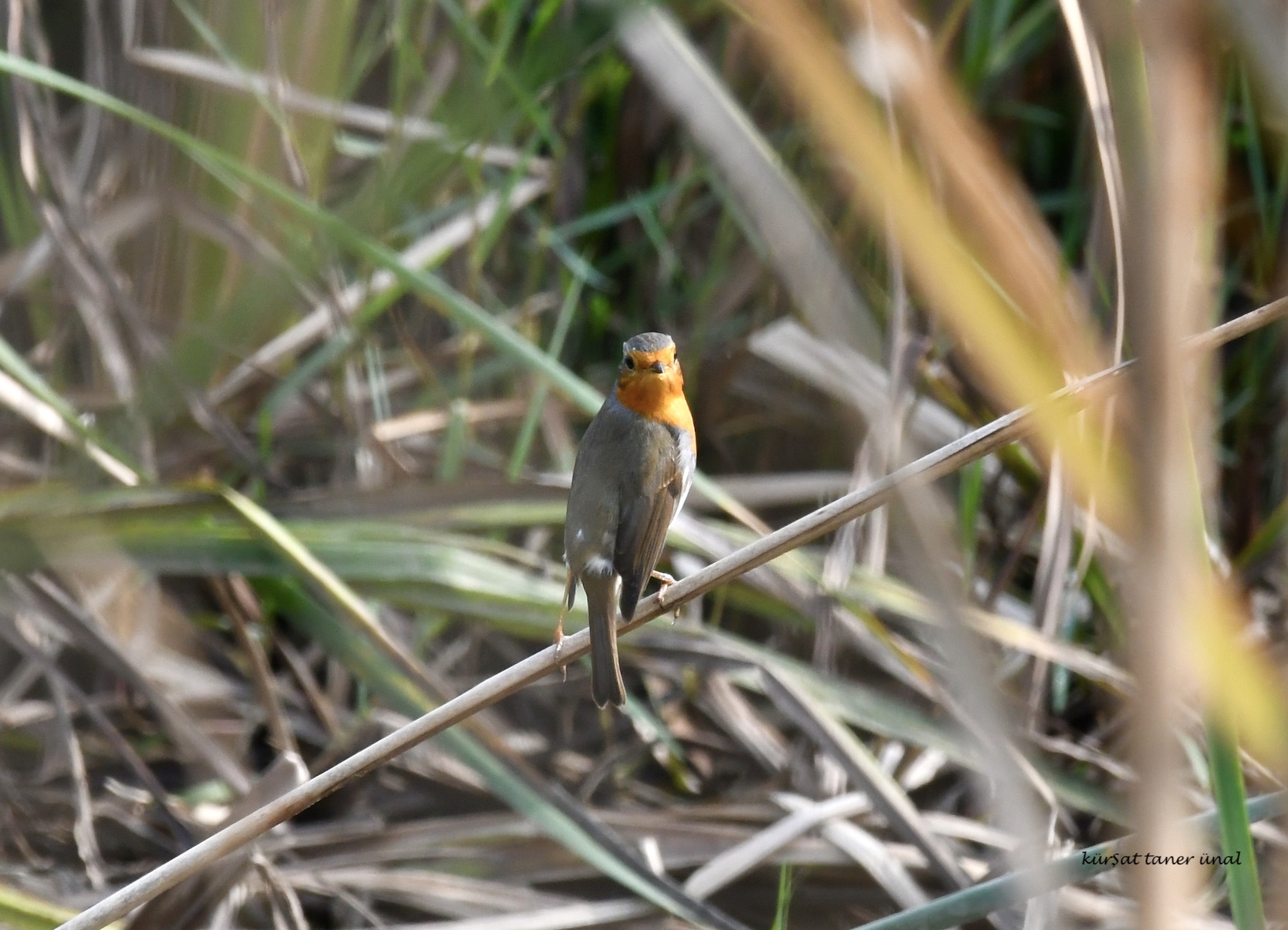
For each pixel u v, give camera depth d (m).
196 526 9.90
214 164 11.72
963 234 6.89
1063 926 8.48
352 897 9.74
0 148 12.61
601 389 14.24
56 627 11.16
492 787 9.38
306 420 13.64
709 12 12.70
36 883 9.81
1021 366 3.99
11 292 12.05
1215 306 11.41
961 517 11.53
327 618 10.14
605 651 8.19
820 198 11.96
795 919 9.84
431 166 11.86
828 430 13.36
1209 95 3.92
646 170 14.69
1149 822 4.16
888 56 4.03
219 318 12.23
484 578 10.35
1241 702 4.84
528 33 12.99
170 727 10.56
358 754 7.04
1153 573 3.97
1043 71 14.02
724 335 14.32
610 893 10.05
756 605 11.41
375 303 12.38
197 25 11.37
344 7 11.77
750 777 11.78
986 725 4.59
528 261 14.90
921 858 9.88
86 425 11.63
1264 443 12.46
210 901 8.90
